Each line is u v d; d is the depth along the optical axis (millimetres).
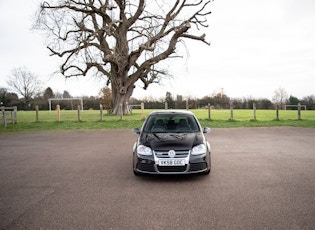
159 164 5480
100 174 6289
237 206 4176
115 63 26297
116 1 27359
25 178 6016
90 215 3914
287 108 50625
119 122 19953
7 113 20828
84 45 24688
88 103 61469
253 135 13086
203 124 17906
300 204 4230
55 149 10016
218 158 7879
